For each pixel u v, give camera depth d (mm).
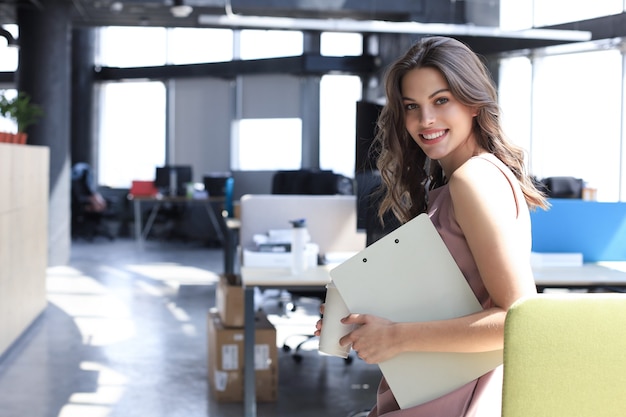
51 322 6719
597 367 1256
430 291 1433
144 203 14602
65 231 10500
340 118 13945
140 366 5305
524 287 1337
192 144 14750
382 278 1451
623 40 9570
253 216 4762
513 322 1257
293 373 5172
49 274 9602
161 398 4566
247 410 3768
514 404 1268
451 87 1450
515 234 1355
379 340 1410
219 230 13766
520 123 11172
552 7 10250
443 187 1540
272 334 4516
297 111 14102
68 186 10531
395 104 1533
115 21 12297
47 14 10383
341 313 1494
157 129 14852
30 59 10383
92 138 14766
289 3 11000
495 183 1379
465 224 1371
